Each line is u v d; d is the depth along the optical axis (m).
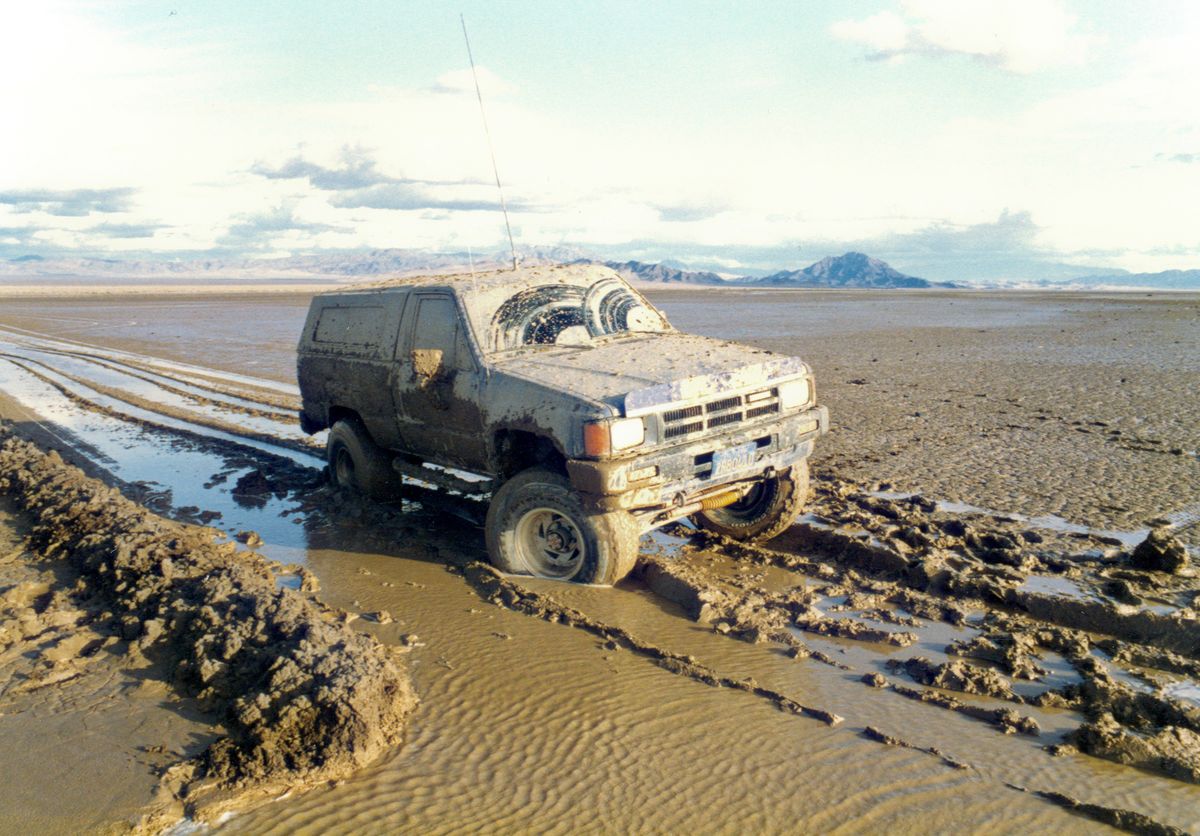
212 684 4.78
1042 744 4.27
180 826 3.67
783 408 6.71
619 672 5.08
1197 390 15.55
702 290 162.75
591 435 5.82
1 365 24.78
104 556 6.81
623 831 3.59
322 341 9.12
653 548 7.47
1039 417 12.97
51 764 4.14
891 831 3.57
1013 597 5.98
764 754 4.17
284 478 10.24
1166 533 6.54
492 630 5.72
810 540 7.43
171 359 25.73
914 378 18.02
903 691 4.82
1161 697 4.57
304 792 3.90
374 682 4.53
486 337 7.13
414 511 8.75
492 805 3.78
